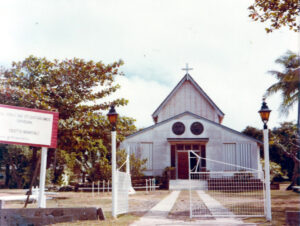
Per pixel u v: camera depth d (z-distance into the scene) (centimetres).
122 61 1670
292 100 2036
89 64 1625
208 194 2005
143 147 2864
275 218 1003
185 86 3384
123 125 1747
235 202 1509
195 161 2848
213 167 2792
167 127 2889
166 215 1109
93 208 946
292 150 2597
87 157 2773
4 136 959
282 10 1146
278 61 2211
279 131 3028
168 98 3306
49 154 1755
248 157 2769
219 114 3275
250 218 1020
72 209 936
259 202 1488
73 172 3072
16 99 1495
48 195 1928
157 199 1727
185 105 3347
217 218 1030
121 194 1127
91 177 2691
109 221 934
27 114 995
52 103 1515
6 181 3338
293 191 2178
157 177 2700
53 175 2991
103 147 2630
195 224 912
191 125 2878
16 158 3194
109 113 1090
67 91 1567
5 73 1625
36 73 1616
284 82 2117
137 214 1137
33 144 991
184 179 2780
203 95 3322
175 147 2864
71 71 1594
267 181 989
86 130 1595
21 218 918
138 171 2638
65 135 1548
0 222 907
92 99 1595
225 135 2833
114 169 1056
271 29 1204
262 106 1028
